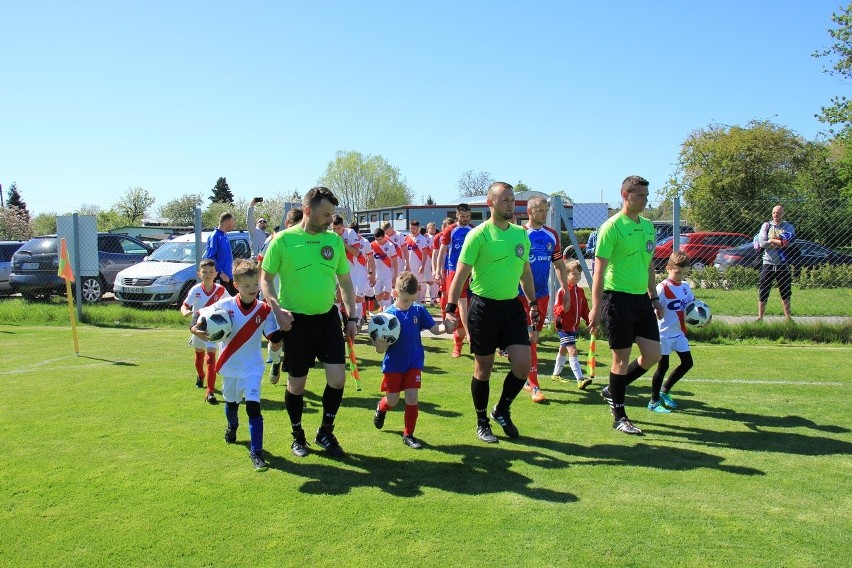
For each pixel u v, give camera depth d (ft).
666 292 19.84
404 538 11.40
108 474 14.43
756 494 13.33
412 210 86.12
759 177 104.47
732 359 27.78
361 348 30.83
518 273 16.80
